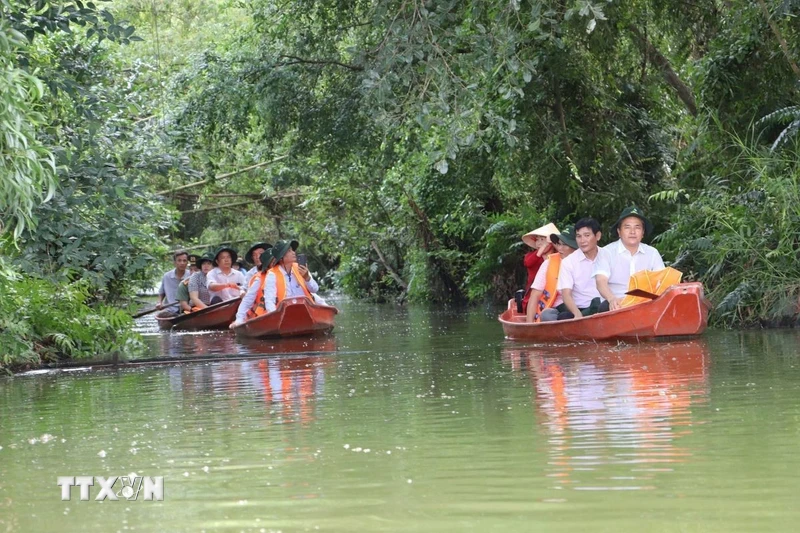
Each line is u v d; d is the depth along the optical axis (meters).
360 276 48.97
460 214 36.19
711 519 5.77
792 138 21.25
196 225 58.50
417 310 34.84
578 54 25.75
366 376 13.70
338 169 34.53
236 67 30.28
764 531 5.54
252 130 32.34
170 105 31.42
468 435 8.55
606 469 7.05
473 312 31.31
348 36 29.91
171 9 40.44
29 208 12.07
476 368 14.05
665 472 6.90
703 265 21.56
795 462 7.08
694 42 27.48
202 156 31.56
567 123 27.02
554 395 10.76
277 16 29.58
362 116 28.80
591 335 17.06
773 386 10.87
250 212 56.47
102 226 19.53
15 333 16.33
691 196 25.11
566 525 5.75
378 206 44.50
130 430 9.60
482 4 18.52
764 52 22.80
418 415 9.81
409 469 7.31
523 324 18.14
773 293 19.50
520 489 6.58
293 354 18.03
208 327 28.02
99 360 17.44
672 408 9.55
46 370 16.33
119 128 21.86
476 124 18.03
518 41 17.89
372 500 6.45
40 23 15.78
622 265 17.61
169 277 31.53
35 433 9.64
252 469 7.52
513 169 27.98
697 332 16.94
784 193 19.64
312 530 5.84
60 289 18.91
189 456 8.12
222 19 40.44
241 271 33.09
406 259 45.19
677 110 30.20
